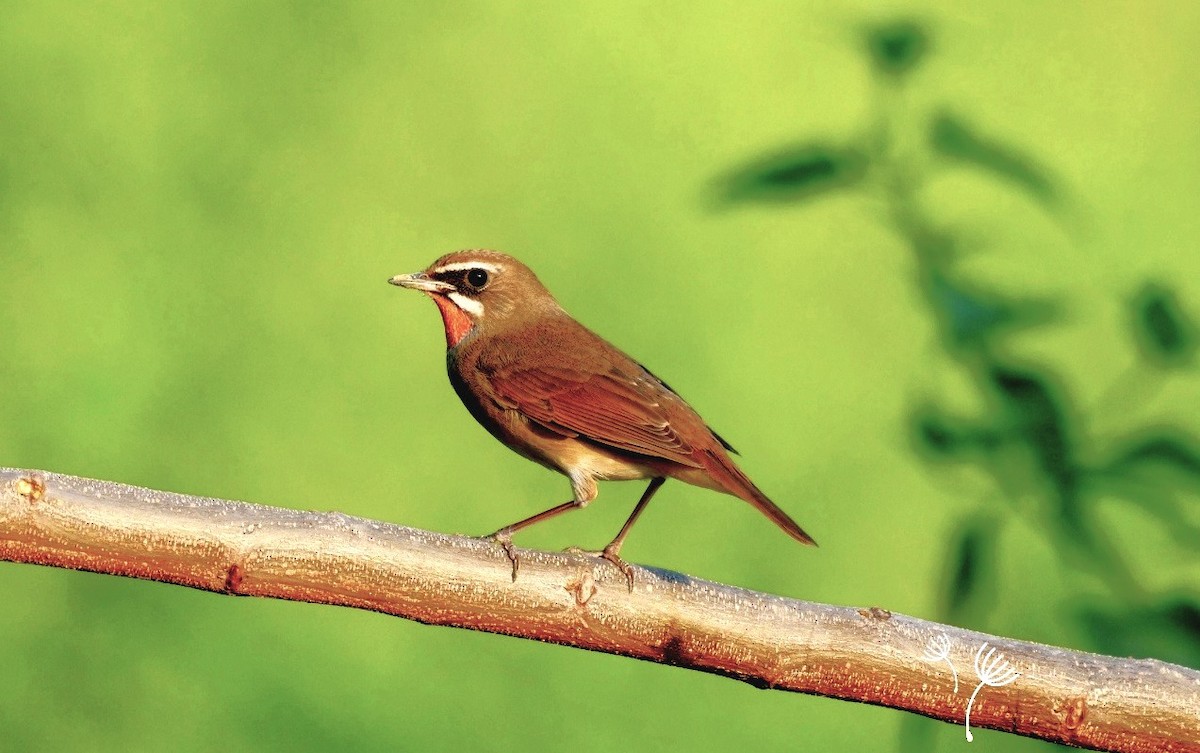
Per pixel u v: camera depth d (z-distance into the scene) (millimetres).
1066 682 5496
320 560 5484
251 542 5480
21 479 5469
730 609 5500
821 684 5504
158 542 5477
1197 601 5527
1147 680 5496
